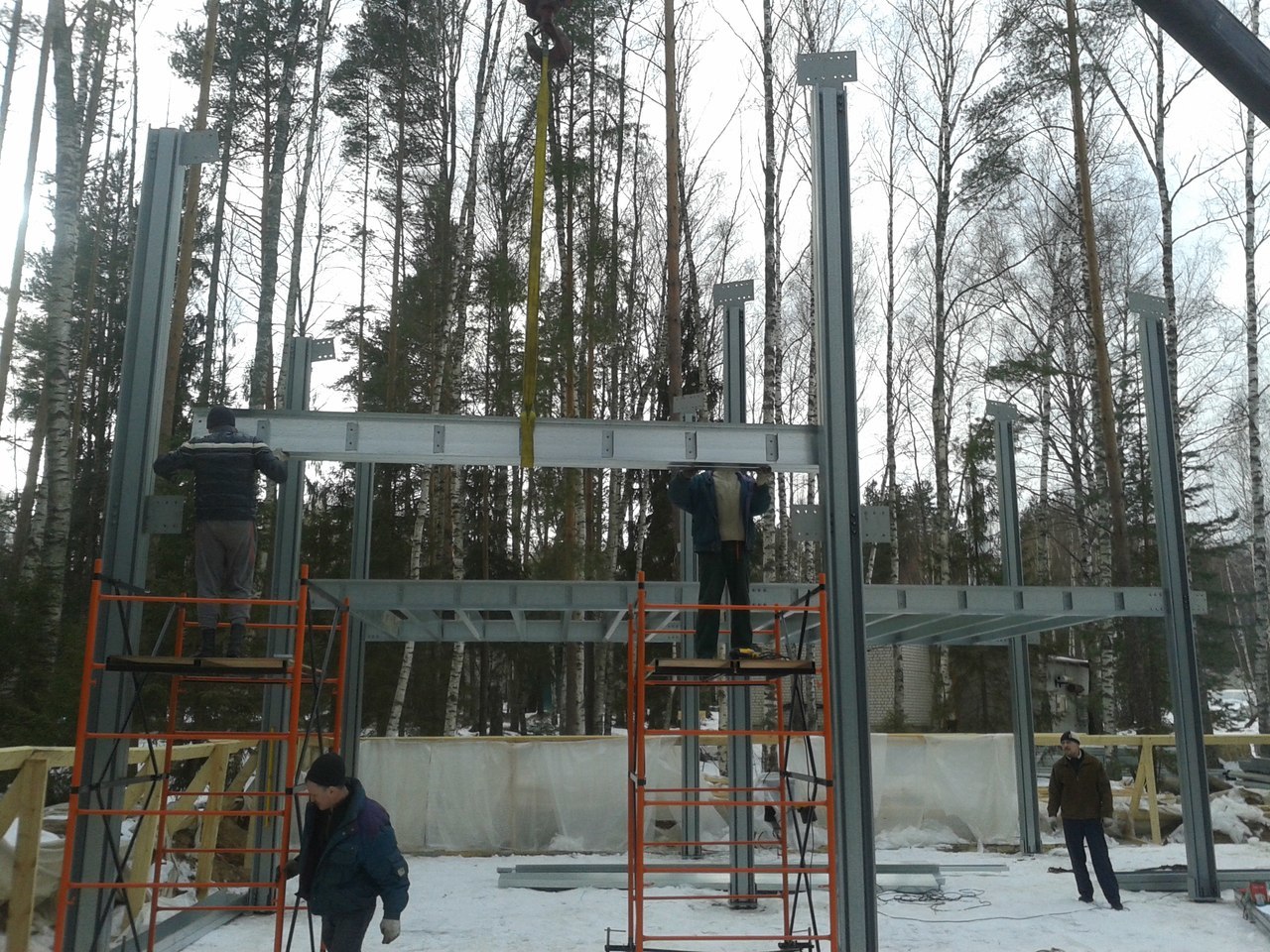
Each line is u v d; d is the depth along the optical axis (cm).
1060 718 2178
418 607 837
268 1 2222
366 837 501
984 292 2688
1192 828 1017
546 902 1002
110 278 2639
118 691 689
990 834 1411
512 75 2358
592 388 2197
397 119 2255
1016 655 1366
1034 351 2694
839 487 726
